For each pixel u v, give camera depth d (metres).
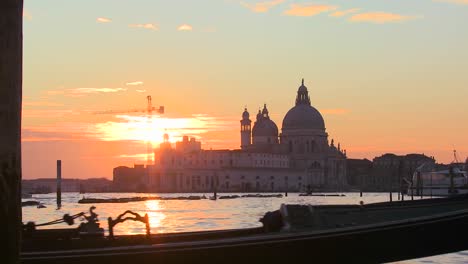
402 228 28.00
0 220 11.16
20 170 11.42
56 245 25.56
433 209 37.06
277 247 25.50
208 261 24.14
